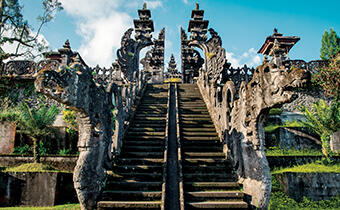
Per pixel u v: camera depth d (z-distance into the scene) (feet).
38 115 33.27
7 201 27.94
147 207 20.03
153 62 81.71
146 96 46.34
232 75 61.11
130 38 62.85
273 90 19.44
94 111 22.35
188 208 20.07
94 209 20.53
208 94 41.06
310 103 54.13
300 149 42.22
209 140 30.40
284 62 57.77
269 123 49.37
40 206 27.73
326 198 28.53
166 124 33.01
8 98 46.37
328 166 32.22
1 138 38.88
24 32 33.73
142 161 25.95
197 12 73.41
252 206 20.76
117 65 59.21
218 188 22.65
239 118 24.76
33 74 52.70
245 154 22.95
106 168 23.76
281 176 30.27
